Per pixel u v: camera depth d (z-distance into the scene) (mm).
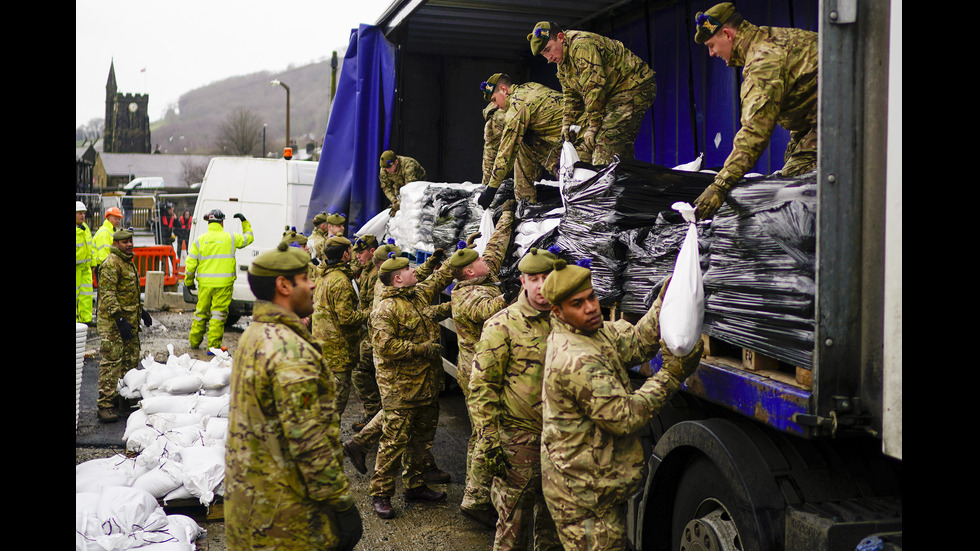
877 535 2189
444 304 5109
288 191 11859
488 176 6664
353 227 8648
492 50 8766
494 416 3244
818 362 2207
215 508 4680
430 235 6590
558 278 2639
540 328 3324
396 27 7688
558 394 2668
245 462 2473
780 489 2521
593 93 4867
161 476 4609
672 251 2998
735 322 2625
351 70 8758
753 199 2559
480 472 4410
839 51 2207
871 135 2201
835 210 2215
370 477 5676
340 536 2555
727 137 5672
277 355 2439
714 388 2789
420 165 8477
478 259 4543
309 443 2408
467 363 4609
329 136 8836
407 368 4801
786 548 2451
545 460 2773
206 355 9812
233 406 2518
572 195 3709
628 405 2562
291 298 2566
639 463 2771
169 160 76500
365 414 6926
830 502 2496
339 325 6461
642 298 3172
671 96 6383
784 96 2885
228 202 11742
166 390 6551
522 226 4527
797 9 5012
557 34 4934
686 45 6133
